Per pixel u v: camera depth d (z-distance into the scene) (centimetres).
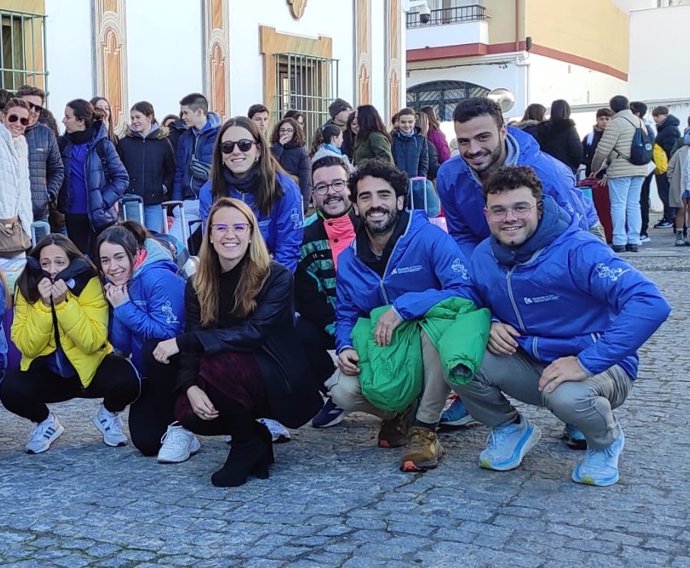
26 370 463
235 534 349
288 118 948
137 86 1105
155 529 357
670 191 1299
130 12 1091
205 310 419
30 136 750
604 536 337
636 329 361
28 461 451
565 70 2641
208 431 419
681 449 436
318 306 485
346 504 376
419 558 321
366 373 424
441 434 473
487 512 362
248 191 490
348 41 1443
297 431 492
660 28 2775
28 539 351
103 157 792
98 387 461
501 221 379
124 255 446
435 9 2502
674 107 2120
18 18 974
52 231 813
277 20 1302
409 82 2578
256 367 409
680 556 320
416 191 664
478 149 420
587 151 1347
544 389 377
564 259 378
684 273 1015
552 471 410
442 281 426
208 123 866
